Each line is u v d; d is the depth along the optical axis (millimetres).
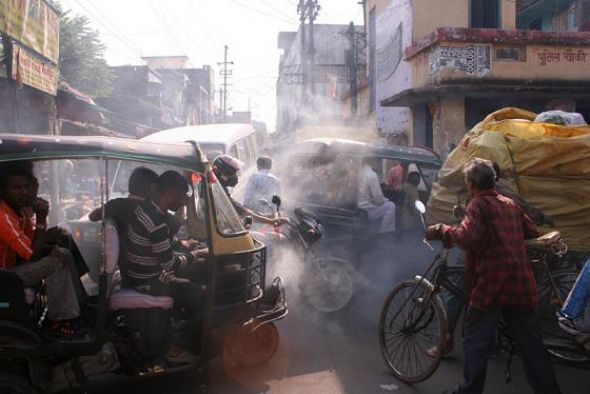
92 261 5652
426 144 14188
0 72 9445
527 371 3773
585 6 16766
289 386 4355
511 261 3684
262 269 4680
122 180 6676
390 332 4785
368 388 4320
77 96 13766
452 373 4613
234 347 4641
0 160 3406
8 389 3361
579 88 12117
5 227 3461
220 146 8453
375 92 19969
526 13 18641
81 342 3584
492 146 5227
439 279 4375
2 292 3369
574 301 3744
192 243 5031
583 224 5164
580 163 5105
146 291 3889
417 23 14852
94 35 25219
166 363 3986
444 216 5613
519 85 12039
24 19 9133
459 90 11898
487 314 3738
